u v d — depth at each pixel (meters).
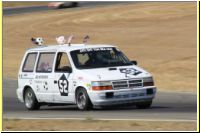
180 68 64.38
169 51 79.25
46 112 37.00
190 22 102.56
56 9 146.25
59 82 37.44
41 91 39.06
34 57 40.38
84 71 35.97
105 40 96.75
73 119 30.36
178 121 28.45
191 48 79.75
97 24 113.06
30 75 40.19
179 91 48.88
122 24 110.19
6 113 36.94
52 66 38.31
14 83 59.97
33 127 27.66
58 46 39.19
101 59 37.06
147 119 29.86
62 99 37.41
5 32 114.19
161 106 38.16
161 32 97.00
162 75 61.22
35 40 41.53
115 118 30.88
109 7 135.88
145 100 35.84
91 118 30.67
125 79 35.25
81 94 35.78
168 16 111.75
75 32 107.19
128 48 86.38
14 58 85.00
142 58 76.50
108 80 34.91
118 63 37.19
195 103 39.69
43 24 119.31
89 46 38.03
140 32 99.88
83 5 149.38
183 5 122.00
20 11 148.25
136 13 120.38
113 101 34.84
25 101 40.62
